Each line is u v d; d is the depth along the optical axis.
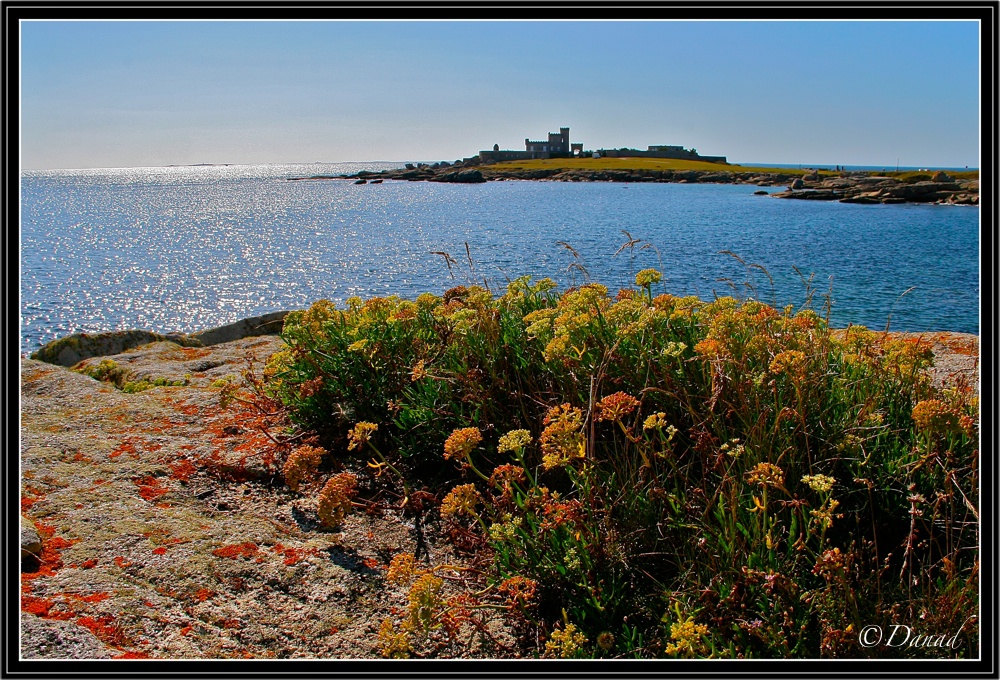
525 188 133.12
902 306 18.44
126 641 2.16
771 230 45.41
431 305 4.41
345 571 2.70
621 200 88.50
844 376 3.33
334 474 3.51
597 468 2.93
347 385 3.89
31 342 18.92
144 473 3.31
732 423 3.11
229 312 23.30
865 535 2.67
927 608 2.20
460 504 2.59
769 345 3.20
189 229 56.81
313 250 40.34
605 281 11.88
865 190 86.12
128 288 27.88
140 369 5.80
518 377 3.68
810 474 2.71
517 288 4.68
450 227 53.38
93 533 2.74
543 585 2.59
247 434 3.93
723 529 2.46
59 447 3.54
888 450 2.84
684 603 2.36
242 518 3.06
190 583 2.50
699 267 26.38
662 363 3.36
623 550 2.62
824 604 2.19
